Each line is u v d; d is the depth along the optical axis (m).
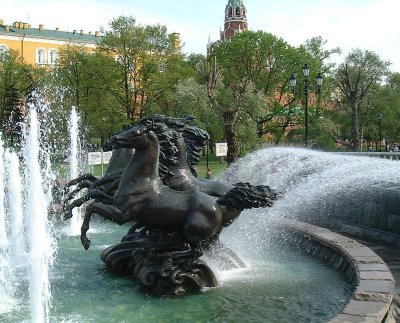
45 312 6.24
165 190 7.04
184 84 38.34
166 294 6.84
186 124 8.27
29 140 9.38
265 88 43.78
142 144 6.89
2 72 41.41
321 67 45.75
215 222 7.02
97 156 21.89
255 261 8.80
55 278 7.76
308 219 13.02
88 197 7.09
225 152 23.89
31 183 8.60
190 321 5.93
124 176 6.94
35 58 76.75
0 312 6.34
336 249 8.23
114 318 6.04
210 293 6.96
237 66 43.62
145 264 7.12
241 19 99.00
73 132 17.61
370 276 6.37
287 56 42.94
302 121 42.38
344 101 46.50
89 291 7.09
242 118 34.34
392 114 48.66
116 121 38.12
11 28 76.62
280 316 6.05
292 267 8.37
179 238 7.16
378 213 11.12
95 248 10.20
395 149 39.03
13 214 12.23
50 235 11.63
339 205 12.49
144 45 38.88
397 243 10.29
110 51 39.38
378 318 4.80
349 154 18.11
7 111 37.22
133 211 6.82
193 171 8.51
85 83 38.94
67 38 78.56
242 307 6.40
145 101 40.81
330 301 6.58
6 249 10.04
